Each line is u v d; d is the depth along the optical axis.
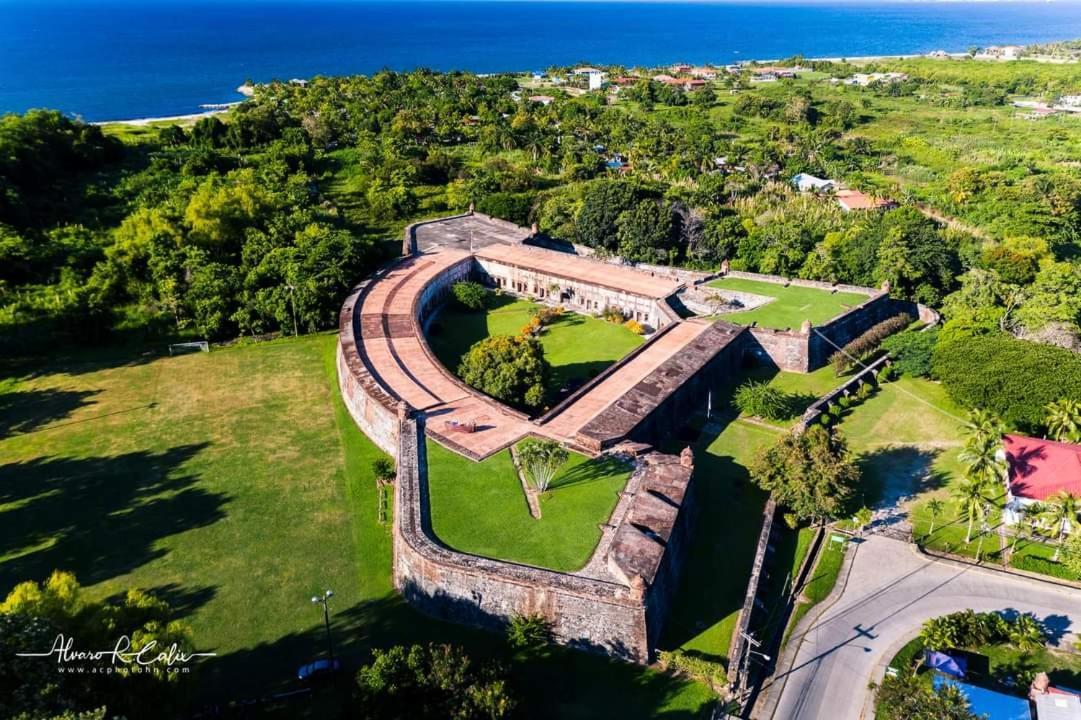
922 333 86.94
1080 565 52.12
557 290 104.12
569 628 46.66
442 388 70.88
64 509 58.12
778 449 60.81
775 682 45.97
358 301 90.81
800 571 55.31
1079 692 44.78
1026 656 47.62
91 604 38.81
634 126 192.88
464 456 59.72
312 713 41.31
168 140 160.75
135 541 54.78
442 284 102.06
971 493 56.75
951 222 136.75
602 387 72.94
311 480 62.69
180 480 62.22
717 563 55.03
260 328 90.00
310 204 123.50
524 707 40.50
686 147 174.00
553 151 170.12
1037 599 52.72
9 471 62.94
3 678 31.62
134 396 76.06
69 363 82.88
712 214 127.12
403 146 163.25
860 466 68.62
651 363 78.38
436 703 37.66
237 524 56.97
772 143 186.62
